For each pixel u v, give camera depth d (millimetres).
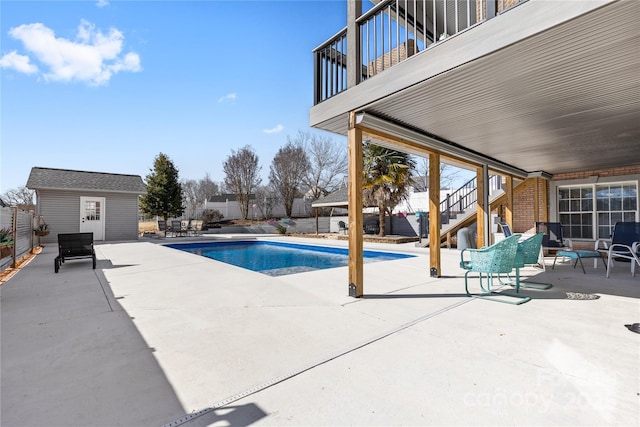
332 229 22062
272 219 27422
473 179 12008
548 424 1771
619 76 3475
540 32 2664
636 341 2879
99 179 15789
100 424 1802
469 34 3156
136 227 16141
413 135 5246
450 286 5250
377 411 1906
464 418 1830
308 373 2371
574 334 3059
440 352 2699
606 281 5473
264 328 3301
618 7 2332
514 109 4430
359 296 4535
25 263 8078
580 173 9586
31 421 1818
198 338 3039
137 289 5070
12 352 2730
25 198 27781
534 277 5895
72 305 4160
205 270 6863
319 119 5055
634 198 8672
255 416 1873
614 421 1786
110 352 2730
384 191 14430
